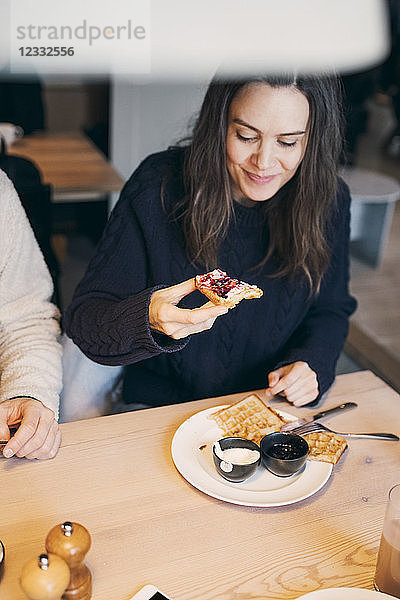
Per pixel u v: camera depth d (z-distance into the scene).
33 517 0.92
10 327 1.33
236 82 1.15
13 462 1.03
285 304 1.45
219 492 0.98
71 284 3.38
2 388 1.22
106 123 4.10
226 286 1.08
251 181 1.25
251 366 1.49
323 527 0.94
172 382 1.51
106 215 3.61
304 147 1.27
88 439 1.10
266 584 0.83
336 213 1.49
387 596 0.78
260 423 1.16
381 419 1.22
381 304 3.55
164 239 1.39
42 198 2.17
